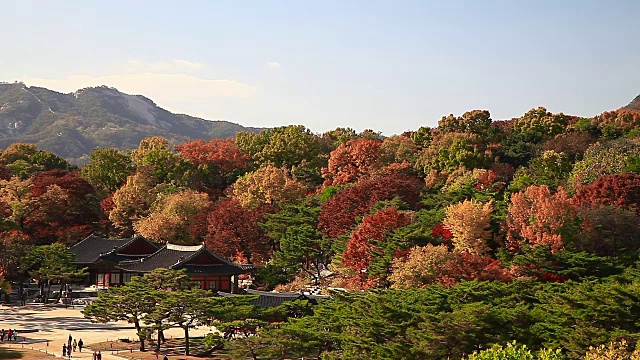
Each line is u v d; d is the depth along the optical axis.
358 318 81.56
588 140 172.50
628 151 138.50
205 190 194.12
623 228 105.19
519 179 142.12
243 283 146.25
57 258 146.25
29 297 154.75
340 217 136.00
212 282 137.50
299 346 80.56
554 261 96.62
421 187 154.12
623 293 71.38
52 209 172.50
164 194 175.50
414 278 98.75
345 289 112.12
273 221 144.38
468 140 176.25
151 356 97.19
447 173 159.50
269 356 81.38
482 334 73.75
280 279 135.50
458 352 74.12
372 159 181.00
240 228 148.25
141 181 180.75
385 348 73.56
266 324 91.00
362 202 140.00
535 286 86.00
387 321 78.88
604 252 104.94
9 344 107.25
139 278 113.62
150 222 164.62
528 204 109.19
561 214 103.81
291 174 192.12
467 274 96.38
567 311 72.56
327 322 85.56
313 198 156.88
